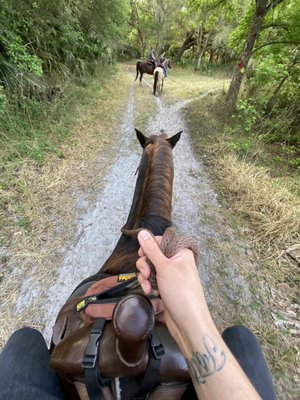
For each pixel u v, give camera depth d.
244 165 4.65
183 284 0.65
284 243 3.05
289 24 6.67
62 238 2.92
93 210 3.42
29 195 3.34
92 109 6.88
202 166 4.84
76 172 4.11
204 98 9.74
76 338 0.98
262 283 2.63
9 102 4.59
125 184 4.07
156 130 6.38
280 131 6.25
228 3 8.81
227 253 2.96
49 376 1.28
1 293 2.29
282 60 7.10
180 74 17.83
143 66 11.48
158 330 0.96
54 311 2.21
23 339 1.47
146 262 0.75
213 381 0.58
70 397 1.14
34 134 4.44
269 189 3.89
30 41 5.75
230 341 1.60
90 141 5.20
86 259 2.73
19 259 2.59
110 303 1.02
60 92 5.97
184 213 3.58
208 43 21.33
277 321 2.28
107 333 0.90
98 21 9.15
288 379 1.91
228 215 3.58
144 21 21.66
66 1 6.66
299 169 4.91
